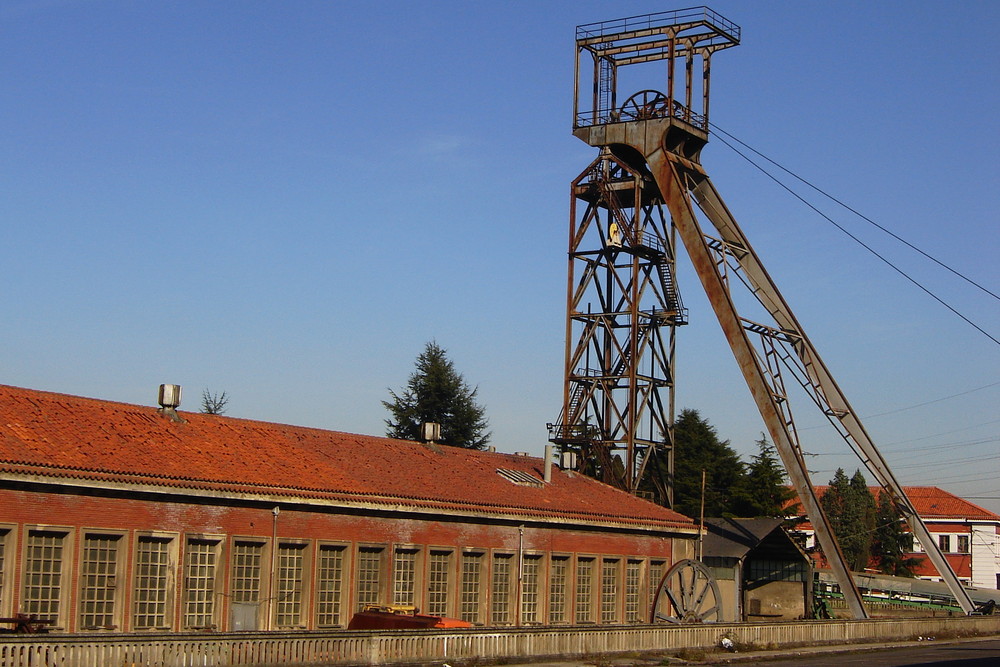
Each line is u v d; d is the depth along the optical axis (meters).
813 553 85.81
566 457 61.81
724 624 45.53
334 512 42.38
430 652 33.69
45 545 34.41
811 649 48.97
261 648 29.48
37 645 25.28
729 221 62.22
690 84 63.75
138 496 36.53
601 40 65.06
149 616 36.81
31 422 37.00
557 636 37.88
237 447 42.91
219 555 38.75
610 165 65.75
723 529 63.94
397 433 93.06
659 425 64.31
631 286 63.22
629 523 55.16
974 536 113.44
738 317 57.50
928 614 73.31
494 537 48.78
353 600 42.88
